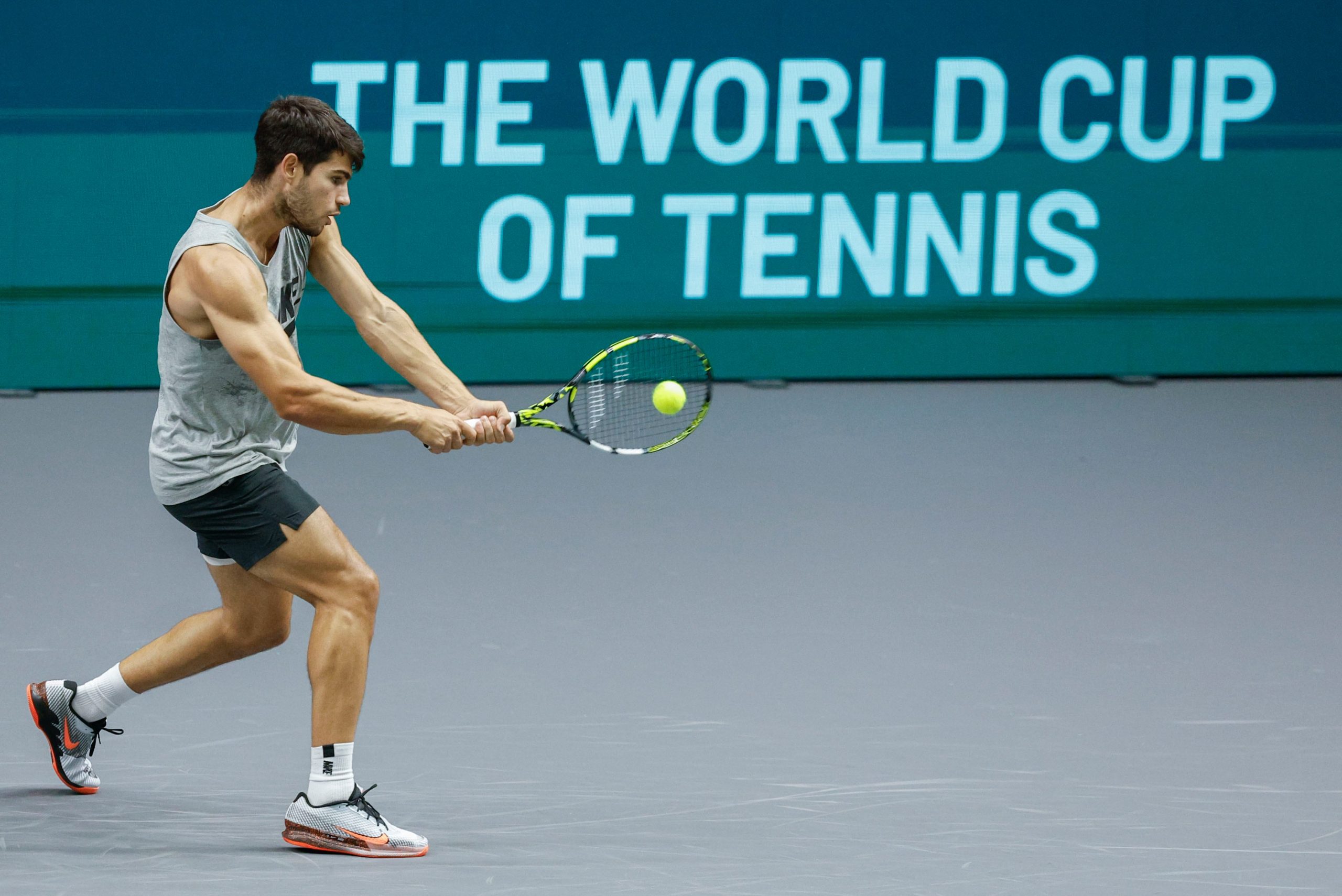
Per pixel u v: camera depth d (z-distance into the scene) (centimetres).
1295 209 3347
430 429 1255
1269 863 1245
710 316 3328
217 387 1221
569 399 1486
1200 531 2402
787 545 2300
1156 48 3281
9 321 3234
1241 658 1834
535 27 3219
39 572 2111
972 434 2984
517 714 1617
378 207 3241
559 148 3256
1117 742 1550
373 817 1234
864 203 3312
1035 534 2373
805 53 3253
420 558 2211
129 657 1350
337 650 1216
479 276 3281
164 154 3206
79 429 2973
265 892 1142
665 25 3238
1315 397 3269
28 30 3148
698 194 3291
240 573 1295
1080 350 3378
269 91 3197
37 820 1302
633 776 1443
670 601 2034
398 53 3203
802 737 1556
